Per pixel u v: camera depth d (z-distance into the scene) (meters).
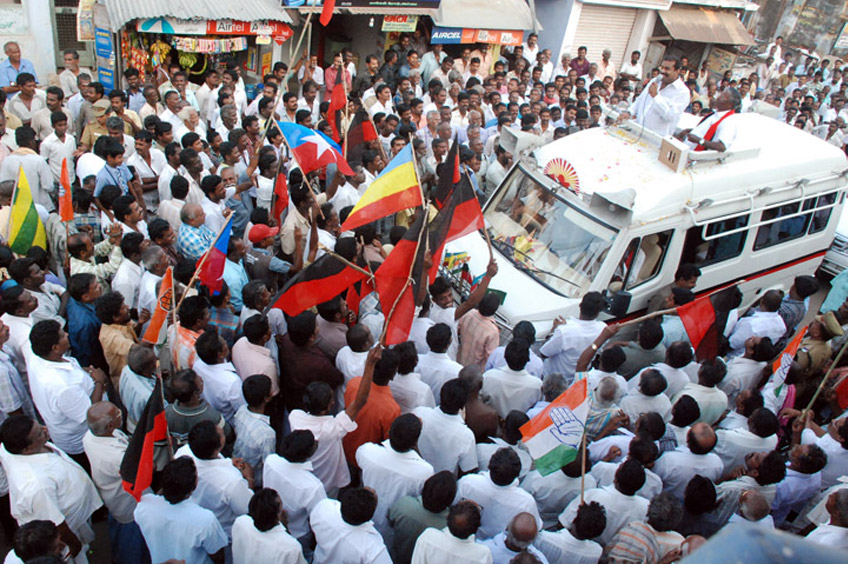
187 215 6.17
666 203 6.80
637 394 5.21
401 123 10.41
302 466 4.11
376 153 8.23
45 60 11.50
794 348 5.37
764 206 7.62
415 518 3.92
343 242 6.00
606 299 6.64
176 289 5.48
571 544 3.86
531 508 4.08
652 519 3.82
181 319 5.08
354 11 12.31
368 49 14.82
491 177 9.51
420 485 4.19
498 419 5.08
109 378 5.75
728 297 6.21
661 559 3.68
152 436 3.61
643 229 6.64
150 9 10.04
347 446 4.82
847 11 22.94
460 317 6.04
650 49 18.53
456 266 7.01
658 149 7.52
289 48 13.91
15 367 4.85
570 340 5.91
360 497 3.63
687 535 4.19
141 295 5.60
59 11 11.44
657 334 5.77
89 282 5.26
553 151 7.60
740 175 7.38
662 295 7.14
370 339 5.19
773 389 5.77
